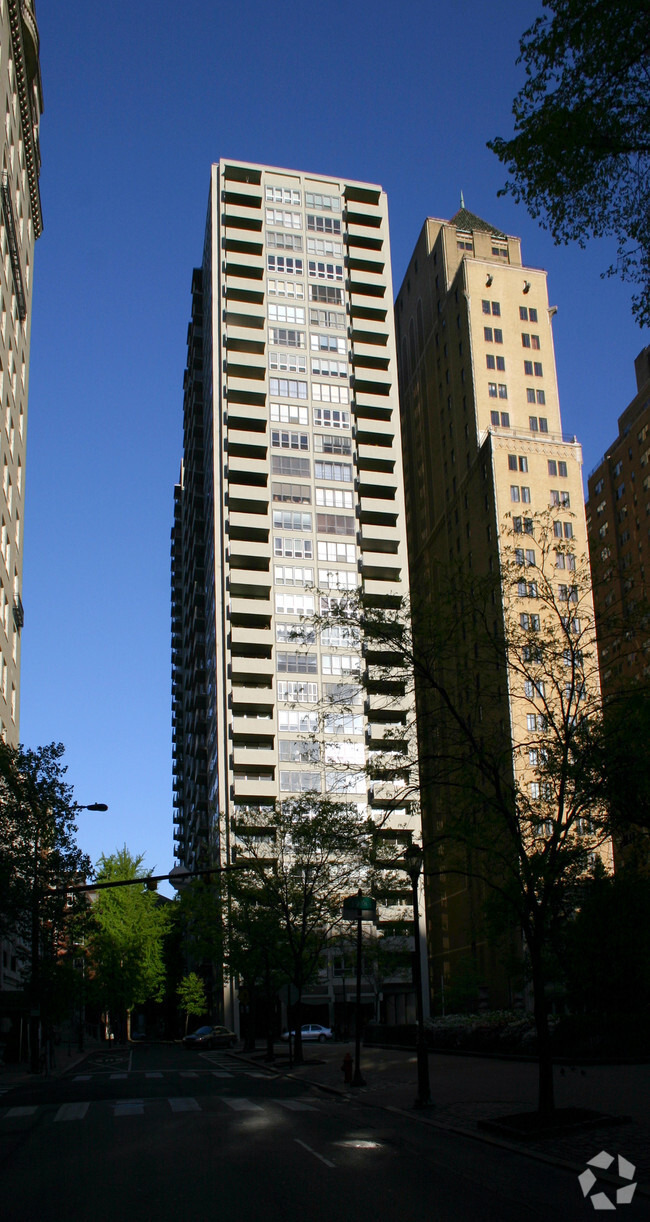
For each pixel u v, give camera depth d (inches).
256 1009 3474.4
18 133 2731.3
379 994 3314.5
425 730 868.0
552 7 498.0
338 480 3941.9
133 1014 4899.1
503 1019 1523.1
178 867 1125.7
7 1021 2279.8
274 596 3690.9
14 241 2618.1
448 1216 427.2
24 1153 657.0
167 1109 914.1
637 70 493.4
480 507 3585.1
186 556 4963.1
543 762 810.8
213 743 3703.3
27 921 1790.1
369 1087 1077.8
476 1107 823.1
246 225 4200.3
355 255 4234.7
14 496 2714.1
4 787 1777.8
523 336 3937.0
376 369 4160.9
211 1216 429.7
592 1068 1132.5
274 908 1838.1
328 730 3489.2
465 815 774.5
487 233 4343.0
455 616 823.7
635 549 4173.2
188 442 4879.4
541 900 735.1
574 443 3558.1
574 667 789.9
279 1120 792.3
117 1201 472.1
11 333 2652.6
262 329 4062.5
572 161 507.2
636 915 834.2
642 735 673.6
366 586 3740.2
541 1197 470.3
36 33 2728.8
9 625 2655.0
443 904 3698.3
